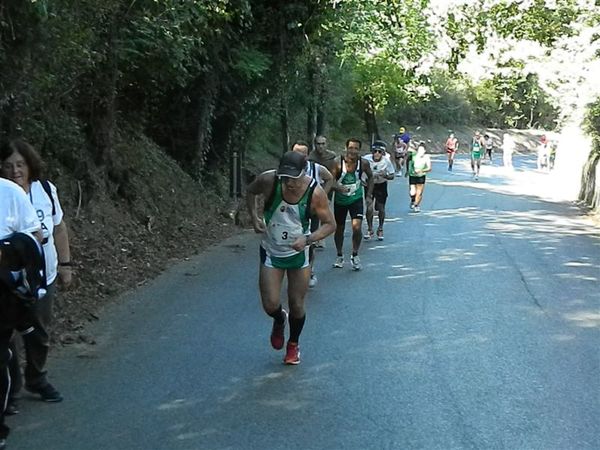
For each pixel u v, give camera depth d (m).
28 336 5.70
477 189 29.03
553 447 5.16
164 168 16.17
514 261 12.55
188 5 12.15
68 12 8.26
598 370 6.83
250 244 14.14
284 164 6.57
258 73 17.27
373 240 14.63
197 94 17.31
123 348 7.34
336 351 7.33
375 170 14.55
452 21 25.61
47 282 5.66
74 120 11.77
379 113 47.56
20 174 5.50
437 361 7.03
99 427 5.42
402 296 9.76
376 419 5.62
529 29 23.89
